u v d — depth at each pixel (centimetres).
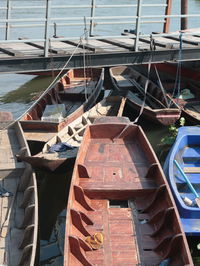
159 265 757
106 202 947
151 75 1895
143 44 1498
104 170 1060
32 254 734
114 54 1353
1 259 788
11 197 988
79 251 753
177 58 1438
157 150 1358
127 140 1213
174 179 1028
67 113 1492
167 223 838
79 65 1325
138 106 1491
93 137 1217
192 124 1476
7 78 2227
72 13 3859
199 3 4616
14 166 1082
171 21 3803
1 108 1814
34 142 1273
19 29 3134
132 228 862
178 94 1617
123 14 3944
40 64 1267
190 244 918
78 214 834
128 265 768
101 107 1510
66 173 1188
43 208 1094
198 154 1178
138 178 1020
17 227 884
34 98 1922
